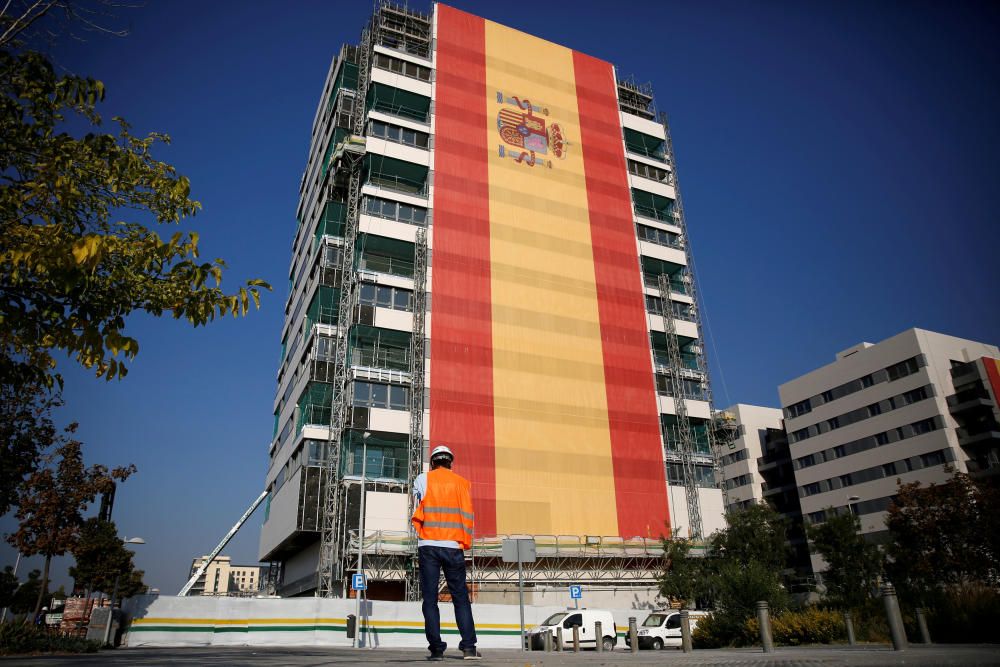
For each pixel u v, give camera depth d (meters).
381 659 6.84
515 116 65.25
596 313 61.03
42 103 7.82
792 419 77.62
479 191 60.22
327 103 68.88
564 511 51.94
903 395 66.12
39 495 31.56
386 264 56.16
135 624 29.73
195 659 9.02
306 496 47.78
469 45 65.94
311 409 51.44
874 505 67.00
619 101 76.50
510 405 53.62
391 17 65.81
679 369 63.25
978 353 67.69
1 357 7.18
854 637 18.70
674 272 69.94
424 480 6.31
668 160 75.56
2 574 56.69
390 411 49.75
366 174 58.12
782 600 24.75
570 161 66.50
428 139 60.25
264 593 69.81
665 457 58.88
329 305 54.66
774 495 84.12
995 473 58.25
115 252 7.10
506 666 5.51
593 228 64.62
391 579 44.66
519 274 58.78
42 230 6.30
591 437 55.69
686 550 45.69
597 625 23.00
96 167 8.20
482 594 47.03
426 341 53.09
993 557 35.94
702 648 25.36
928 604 18.30
